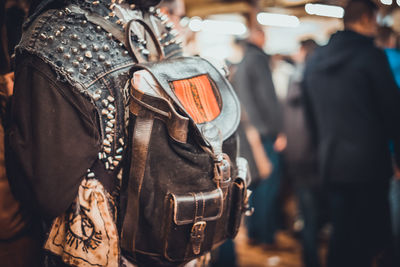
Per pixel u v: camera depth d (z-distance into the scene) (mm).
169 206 866
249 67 2775
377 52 1876
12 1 1007
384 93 1835
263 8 4145
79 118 824
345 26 2002
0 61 961
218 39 4441
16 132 816
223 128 936
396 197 2150
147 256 899
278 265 2682
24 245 949
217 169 902
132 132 867
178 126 842
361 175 1897
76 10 856
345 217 2000
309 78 2080
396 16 2867
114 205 908
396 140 1875
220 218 949
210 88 966
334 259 2051
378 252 1991
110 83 868
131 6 997
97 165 876
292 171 2531
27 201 833
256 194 2938
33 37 815
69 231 857
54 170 799
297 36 4742
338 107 1936
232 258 2123
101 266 865
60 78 811
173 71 908
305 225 2494
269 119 2795
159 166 863
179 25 1540
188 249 896
